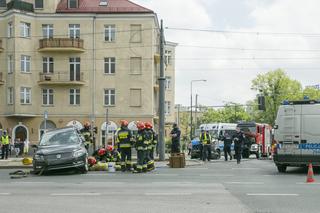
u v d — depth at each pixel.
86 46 53.47
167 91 74.56
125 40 53.22
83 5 54.34
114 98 53.38
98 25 53.38
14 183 16.52
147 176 19.06
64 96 53.53
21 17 52.12
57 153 20.25
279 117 21.25
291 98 92.38
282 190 14.03
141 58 53.25
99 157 24.42
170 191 13.76
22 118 53.00
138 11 53.09
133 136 22.02
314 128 20.53
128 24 53.19
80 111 53.31
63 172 21.41
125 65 53.28
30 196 12.77
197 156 39.28
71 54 53.34
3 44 52.84
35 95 53.16
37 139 53.03
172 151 28.12
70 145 20.95
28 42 52.78
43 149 20.62
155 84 56.62
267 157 44.41
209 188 14.55
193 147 39.41
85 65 53.44
